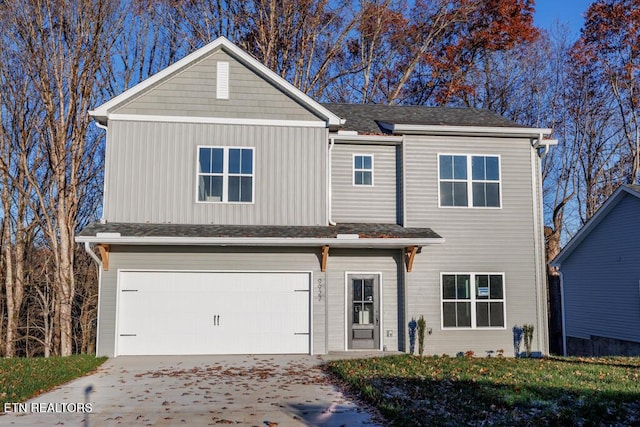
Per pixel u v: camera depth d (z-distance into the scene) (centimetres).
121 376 1084
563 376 971
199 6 2561
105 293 1337
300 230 1388
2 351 2156
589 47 2830
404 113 1814
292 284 1401
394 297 1489
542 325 1516
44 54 1973
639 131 2773
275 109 1462
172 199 1400
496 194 1546
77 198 2158
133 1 2273
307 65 2725
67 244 2008
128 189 1388
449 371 1038
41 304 2245
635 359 1313
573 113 2942
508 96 3039
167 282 1366
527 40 2916
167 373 1115
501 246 1527
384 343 1468
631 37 2691
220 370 1150
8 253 2148
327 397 891
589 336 1959
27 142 2177
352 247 1448
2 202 2211
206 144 1428
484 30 2911
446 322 1482
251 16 2555
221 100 1445
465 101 2989
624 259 1791
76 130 2070
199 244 1327
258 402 859
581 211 2977
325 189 1457
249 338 1379
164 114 1420
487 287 1510
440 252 1504
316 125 1472
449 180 1537
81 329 2277
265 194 1434
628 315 1761
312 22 2591
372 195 1544
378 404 808
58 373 1071
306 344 1389
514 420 694
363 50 2967
